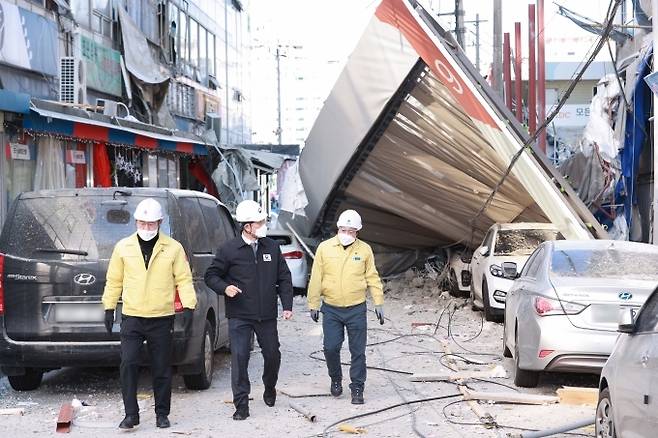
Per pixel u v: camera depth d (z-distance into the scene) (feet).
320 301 30.78
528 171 49.32
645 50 65.10
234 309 27.86
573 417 27.35
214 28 129.18
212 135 107.76
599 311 29.37
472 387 32.58
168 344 26.37
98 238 29.86
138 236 26.30
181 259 26.68
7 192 49.16
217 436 25.23
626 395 19.53
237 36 149.07
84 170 59.26
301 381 34.06
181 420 27.27
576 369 29.55
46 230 30.01
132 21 84.69
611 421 21.34
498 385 32.91
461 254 67.05
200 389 32.30
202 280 31.83
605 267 32.60
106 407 29.22
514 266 36.88
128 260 26.04
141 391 32.04
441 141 60.95
